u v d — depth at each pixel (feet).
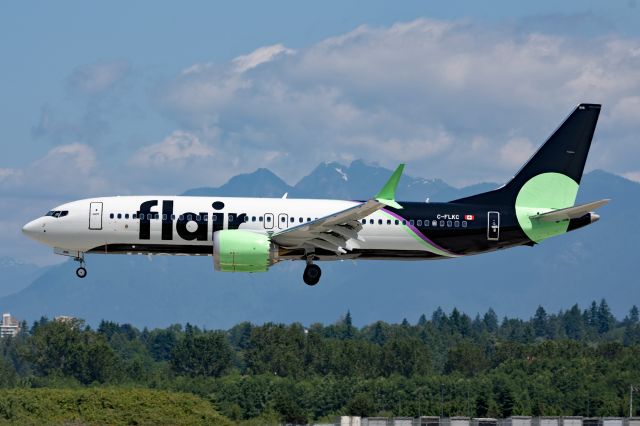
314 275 606.96
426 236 607.78
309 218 595.88
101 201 598.34
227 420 508.53
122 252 604.49
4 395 483.51
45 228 595.88
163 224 590.55
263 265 587.27
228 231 586.86
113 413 480.23
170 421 481.87
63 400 485.15
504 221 618.44
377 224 603.67
